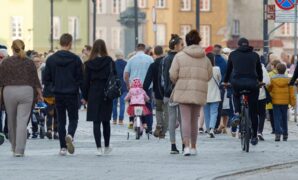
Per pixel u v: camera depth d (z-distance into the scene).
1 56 38.66
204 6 151.50
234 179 24.41
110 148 31.23
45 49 142.75
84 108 69.06
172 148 31.64
